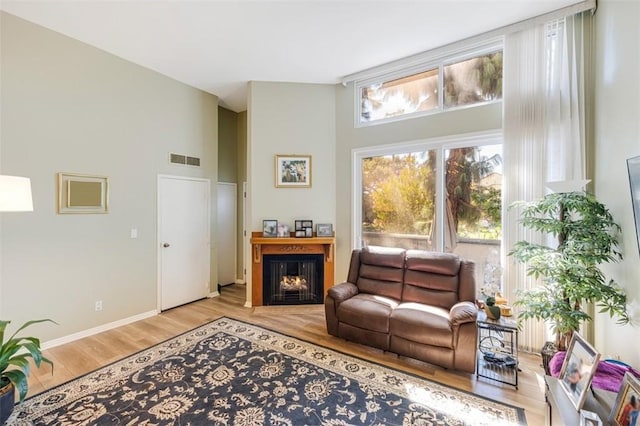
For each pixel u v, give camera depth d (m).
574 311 2.16
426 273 3.17
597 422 1.31
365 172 4.23
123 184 3.59
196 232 4.50
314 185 4.37
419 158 3.79
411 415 2.01
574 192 2.30
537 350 2.88
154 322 3.65
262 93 4.27
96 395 2.20
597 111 2.56
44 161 2.95
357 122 4.23
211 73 4.02
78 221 3.20
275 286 4.31
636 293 1.91
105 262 3.43
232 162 5.52
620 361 1.98
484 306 2.65
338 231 4.39
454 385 2.35
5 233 2.72
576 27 2.70
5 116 2.71
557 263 2.15
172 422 1.93
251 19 2.86
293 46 3.36
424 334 2.57
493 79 3.26
